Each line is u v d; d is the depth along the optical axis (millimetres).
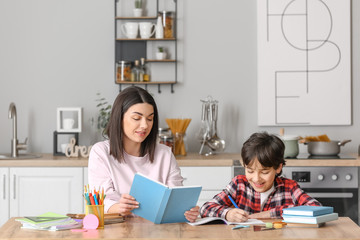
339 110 4691
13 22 4742
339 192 4098
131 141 2840
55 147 4488
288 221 2459
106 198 2703
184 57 4754
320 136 4391
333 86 4691
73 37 4770
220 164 4113
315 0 4684
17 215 4176
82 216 2611
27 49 4754
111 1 4766
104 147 2854
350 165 4082
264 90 4707
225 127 4754
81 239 2182
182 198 2459
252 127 4754
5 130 4762
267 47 4695
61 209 4176
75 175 4168
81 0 4762
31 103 4770
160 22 4645
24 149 4461
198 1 4742
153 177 2887
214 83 4754
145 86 4762
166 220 2500
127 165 2846
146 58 4742
